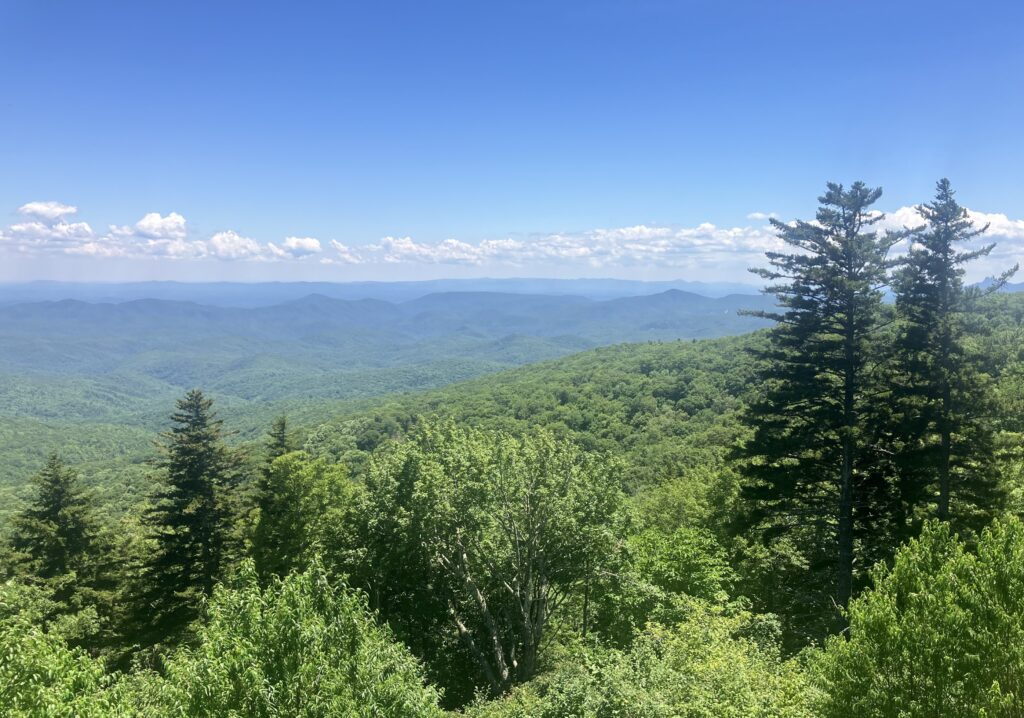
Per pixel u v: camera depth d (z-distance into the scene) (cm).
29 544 3062
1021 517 1967
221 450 2850
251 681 872
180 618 2625
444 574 2191
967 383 1948
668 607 1900
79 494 3228
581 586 2183
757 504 2069
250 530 2905
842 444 1908
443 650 2106
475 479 2075
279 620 951
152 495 2814
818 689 1034
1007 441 2041
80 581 3041
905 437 1956
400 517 2061
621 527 2133
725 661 1088
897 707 829
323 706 893
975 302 2023
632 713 963
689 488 3853
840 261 1980
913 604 901
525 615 1992
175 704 853
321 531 2634
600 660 1176
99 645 2772
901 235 2017
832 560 2081
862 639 916
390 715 960
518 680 1923
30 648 825
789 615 2223
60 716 787
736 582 2394
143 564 2722
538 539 2088
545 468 2152
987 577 889
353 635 1034
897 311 2047
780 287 2059
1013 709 793
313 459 3338
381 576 2086
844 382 1975
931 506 2120
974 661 808
